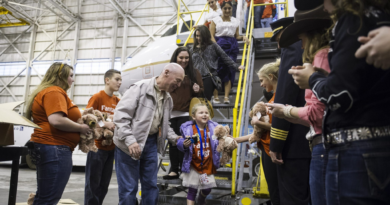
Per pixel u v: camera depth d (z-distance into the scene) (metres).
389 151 0.79
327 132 0.97
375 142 0.81
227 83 4.00
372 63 0.75
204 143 2.86
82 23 16.72
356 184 0.84
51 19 17.19
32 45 17.12
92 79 16.16
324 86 0.91
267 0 5.89
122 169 2.31
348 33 0.82
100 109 3.20
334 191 0.93
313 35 1.32
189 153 2.76
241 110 3.32
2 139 1.78
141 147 2.29
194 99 3.20
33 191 5.11
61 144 2.04
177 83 2.42
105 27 16.38
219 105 3.79
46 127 2.01
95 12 16.61
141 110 2.34
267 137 2.22
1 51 17.64
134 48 15.82
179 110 3.25
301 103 1.86
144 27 15.84
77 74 16.41
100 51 16.23
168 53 6.59
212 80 3.60
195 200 3.06
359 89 0.81
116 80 3.27
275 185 2.16
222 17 4.35
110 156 3.01
